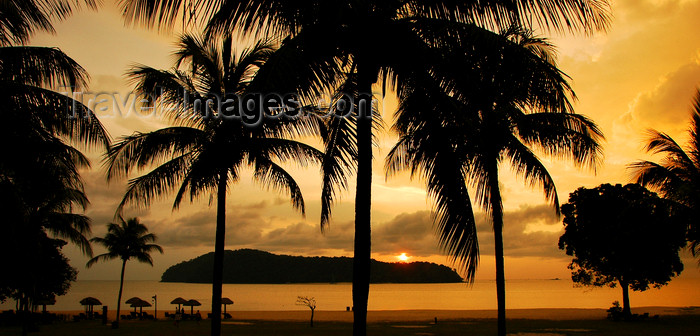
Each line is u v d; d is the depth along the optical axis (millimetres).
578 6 5117
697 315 40500
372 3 6148
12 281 26391
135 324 40594
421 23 6086
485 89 6320
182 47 13914
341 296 163000
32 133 7895
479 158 7723
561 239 36531
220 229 13492
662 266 32812
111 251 41781
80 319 44438
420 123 6656
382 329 33969
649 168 16141
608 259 34312
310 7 5738
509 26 5863
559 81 5984
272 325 40094
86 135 8398
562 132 12906
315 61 5859
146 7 4473
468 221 6469
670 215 15898
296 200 15438
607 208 33906
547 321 37906
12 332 31672
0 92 7578
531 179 13664
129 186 13391
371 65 6270
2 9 7695
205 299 141875
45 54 7977
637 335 26656
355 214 6152
